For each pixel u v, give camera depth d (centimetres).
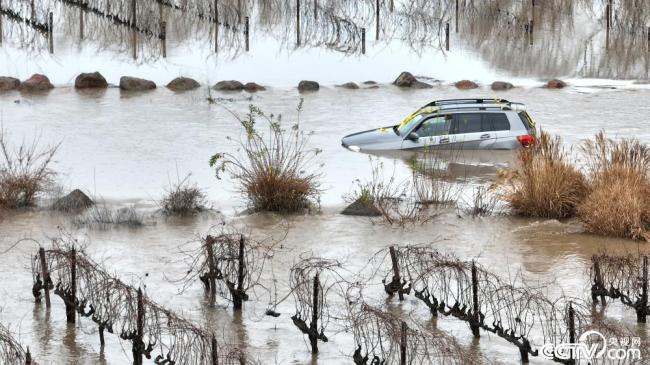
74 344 2150
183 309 2361
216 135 4628
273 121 5038
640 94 6084
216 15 6806
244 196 3541
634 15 7294
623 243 2927
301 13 7144
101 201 3456
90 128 4769
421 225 3153
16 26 6694
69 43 6681
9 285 2516
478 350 2130
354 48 6988
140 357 2027
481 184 3706
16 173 3572
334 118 5162
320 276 2584
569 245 2908
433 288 2419
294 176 3469
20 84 6009
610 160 3606
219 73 6562
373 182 3612
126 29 6794
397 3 7488
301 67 6731
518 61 6969
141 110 5322
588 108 5509
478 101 4384
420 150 4238
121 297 2256
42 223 3159
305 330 2123
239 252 2428
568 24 7381
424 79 6662
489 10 7338
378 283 2542
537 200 3284
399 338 2017
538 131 4694
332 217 3281
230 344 2130
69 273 2338
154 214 3288
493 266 2681
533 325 2248
